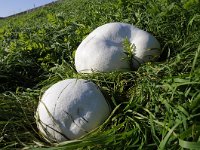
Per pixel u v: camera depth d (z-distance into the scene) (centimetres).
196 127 42
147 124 51
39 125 56
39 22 164
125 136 48
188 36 73
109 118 53
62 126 54
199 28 74
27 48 91
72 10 180
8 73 86
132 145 47
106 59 67
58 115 54
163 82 54
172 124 46
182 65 62
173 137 44
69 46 87
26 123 60
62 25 105
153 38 71
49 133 55
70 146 46
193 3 77
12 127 60
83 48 70
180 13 78
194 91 50
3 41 113
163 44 75
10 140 58
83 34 90
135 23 86
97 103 55
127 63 68
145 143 47
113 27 71
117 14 93
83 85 57
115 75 65
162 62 66
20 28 137
